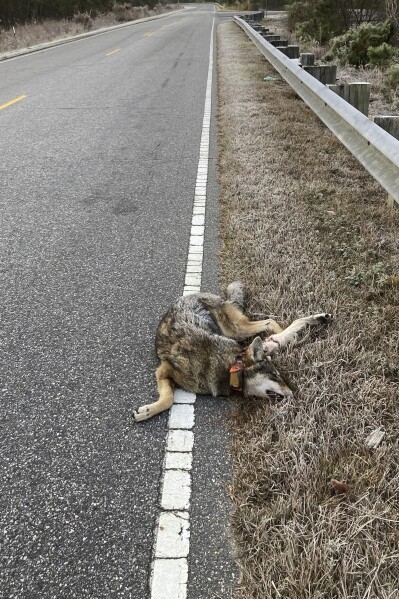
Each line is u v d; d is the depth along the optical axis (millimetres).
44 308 4180
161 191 6492
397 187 4363
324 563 2086
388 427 2783
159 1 75250
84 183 6891
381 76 11508
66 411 3141
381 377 3102
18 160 7930
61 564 2264
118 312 4098
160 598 2111
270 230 5062
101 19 39688
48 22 33281
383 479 2432
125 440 2930
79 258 4953
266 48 14141
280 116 9109
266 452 2697
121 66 17031
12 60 20297
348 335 3486
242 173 6637
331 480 2457
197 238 5223
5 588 2176
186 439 2928
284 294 4039
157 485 2631
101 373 3469
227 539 2332
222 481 2633
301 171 6562
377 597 1987
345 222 5117
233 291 3977
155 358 3607
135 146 8375
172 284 4441
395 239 4734
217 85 13008
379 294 3967
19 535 2398
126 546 2328
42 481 2672
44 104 11656
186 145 8281
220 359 3287
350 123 5875
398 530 2225
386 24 13516
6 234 5504
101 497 2574
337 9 18594
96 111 10844
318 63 13320
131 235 5363
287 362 3330
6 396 3266
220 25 35406
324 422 2840
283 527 2246
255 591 2068
